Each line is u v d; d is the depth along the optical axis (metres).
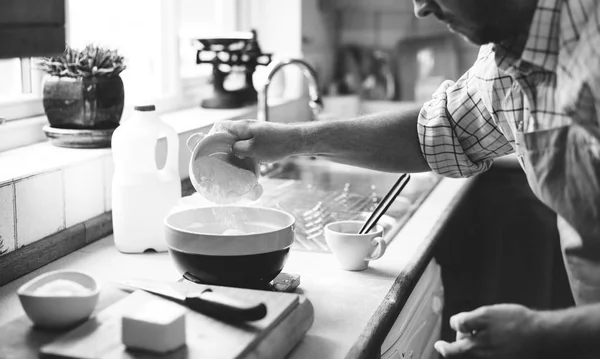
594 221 1.17
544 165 1.21
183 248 1.34
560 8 1.17
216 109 2.66
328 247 1.75
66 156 1.73
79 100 1.80
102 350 1.03
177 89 2.64
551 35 1.18
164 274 1.51
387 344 1.41
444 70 3.81
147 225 1.62
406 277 1.52
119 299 1.24
